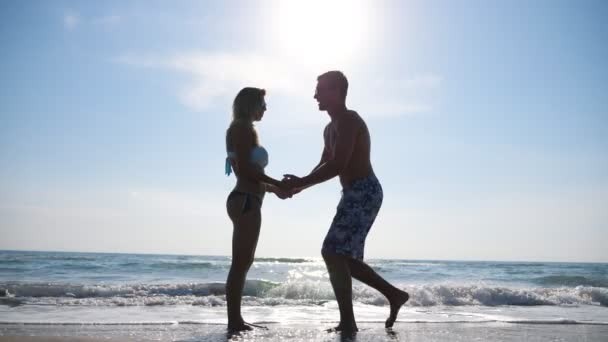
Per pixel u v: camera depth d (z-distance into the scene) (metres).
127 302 6.67
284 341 3.03
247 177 3.72
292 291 9.43
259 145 3.83
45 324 4.02
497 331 3.96
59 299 6.84
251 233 3.72
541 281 17.08
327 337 3.20
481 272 24.14
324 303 7.27
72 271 18.08
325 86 3.68
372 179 3.61
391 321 3.81
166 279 14.84
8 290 8.08
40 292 8.25
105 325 4.02
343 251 3.51
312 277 17.45
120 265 20.83
